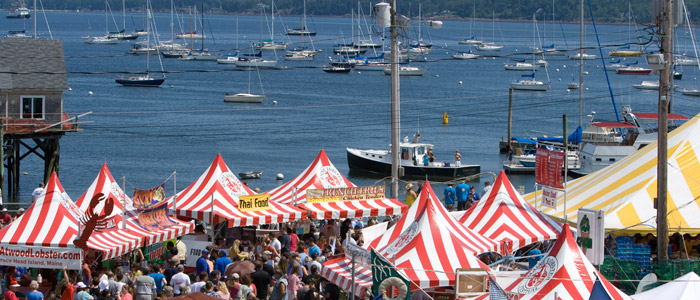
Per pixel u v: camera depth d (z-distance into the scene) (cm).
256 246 8844
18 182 17850
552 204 8738
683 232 8469
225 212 9212
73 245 7606
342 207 10000
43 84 17788
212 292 6606
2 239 7712
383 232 9094
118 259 8250
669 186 8994
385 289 6044
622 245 8288
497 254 8712
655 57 7831
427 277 6669
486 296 6247
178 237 9050
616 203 8975
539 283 6262
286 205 9838
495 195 8862
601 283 5722
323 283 7494
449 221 7869
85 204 9306
